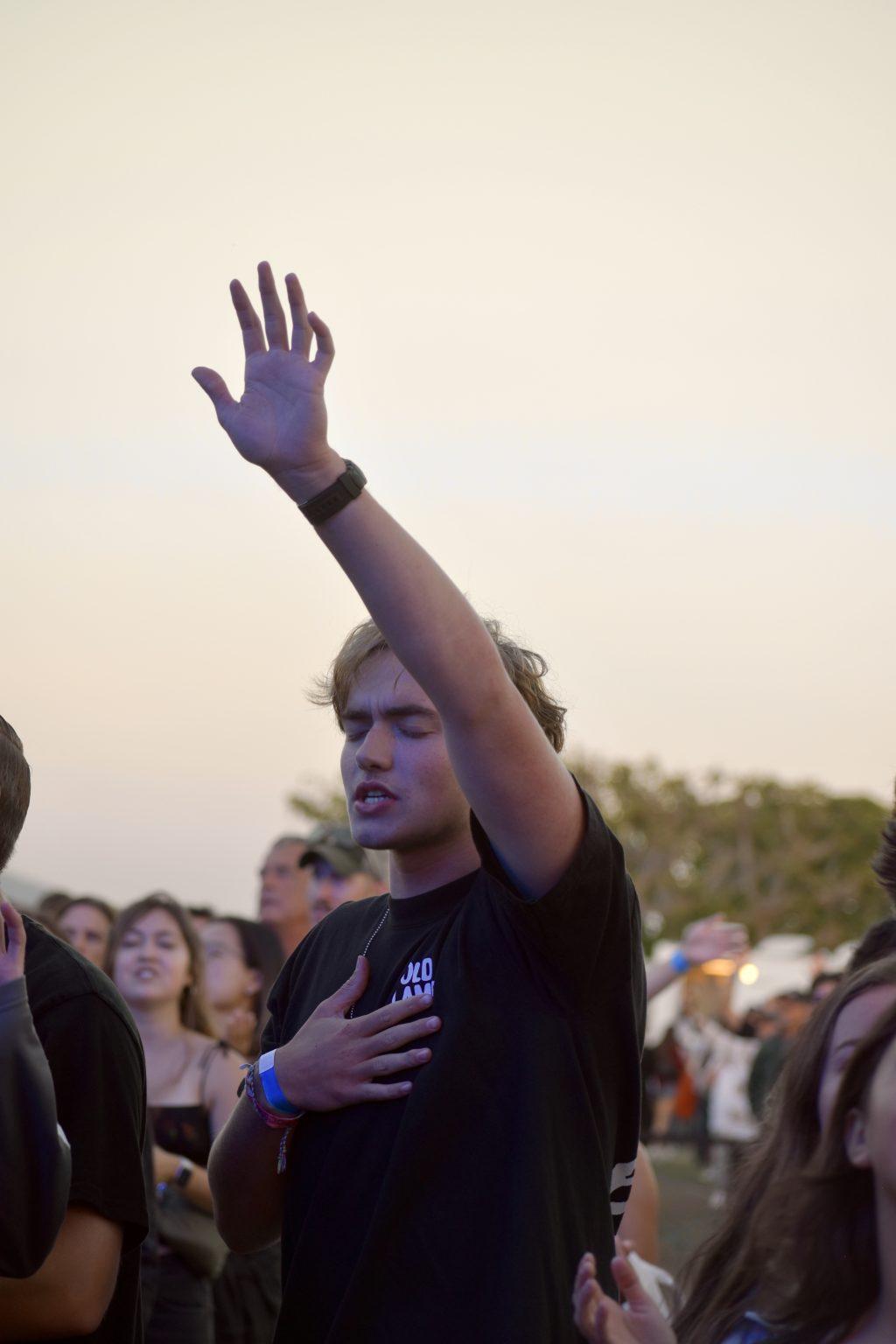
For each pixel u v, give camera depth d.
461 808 2.26
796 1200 1.75
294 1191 2.23
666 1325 1.65
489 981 2.11
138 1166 2.35
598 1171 2.08
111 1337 2.37
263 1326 3.94
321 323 1.99
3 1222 2.00
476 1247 1.99
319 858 4.48
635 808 38.25
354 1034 2.17
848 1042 1.82
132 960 4.22
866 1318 1.69
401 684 2.24
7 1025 2.05
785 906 37.44
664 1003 15.83
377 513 1.97
